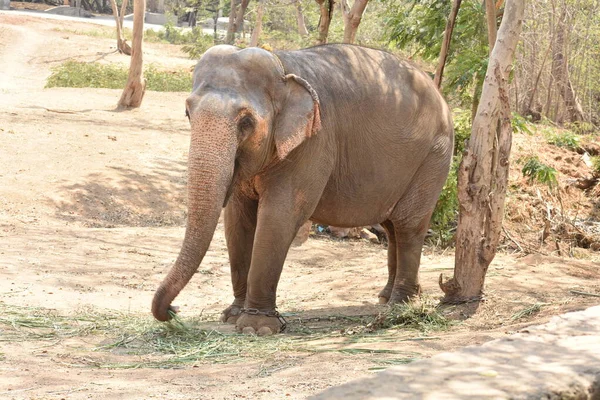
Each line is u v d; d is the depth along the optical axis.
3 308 8.10
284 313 8.45
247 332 7.31
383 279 10.26
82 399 4.93
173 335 7.10
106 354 6.52
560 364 3.79
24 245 11.59
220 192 6.62
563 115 32.19
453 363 3.73
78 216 15.02
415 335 7.10
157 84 33.09
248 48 7.11
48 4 75.00
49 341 6.91
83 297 9.17
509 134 8.20
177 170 18.62
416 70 8.85
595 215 18.61
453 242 14.47
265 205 7.40
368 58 8.38
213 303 9.52
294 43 38.22
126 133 21.64
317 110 7.21
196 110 6.73
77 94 28.30
